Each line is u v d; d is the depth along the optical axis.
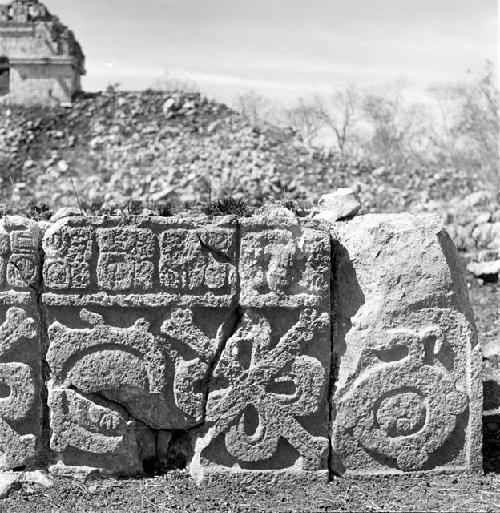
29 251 3.19
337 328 3.25
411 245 3.26
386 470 3.25
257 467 3.22
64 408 3.21
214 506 3.04
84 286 3.18
